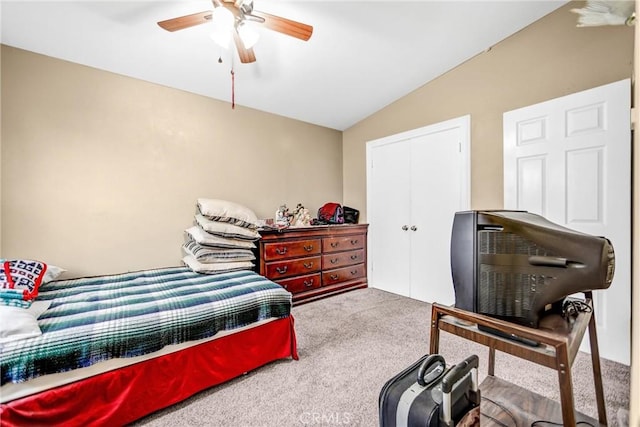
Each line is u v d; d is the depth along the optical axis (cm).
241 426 135
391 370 181
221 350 167
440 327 112
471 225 108
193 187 279
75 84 221
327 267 330
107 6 171
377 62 258
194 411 146
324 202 395
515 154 232
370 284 377
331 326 247
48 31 188
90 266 228
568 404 80
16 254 201
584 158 196
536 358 87
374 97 325
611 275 89
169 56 222
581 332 96
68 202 219
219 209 240
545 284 95
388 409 103
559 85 216
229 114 305
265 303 183
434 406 95
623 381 164
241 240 254
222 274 230
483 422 123
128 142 244
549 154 213
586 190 195
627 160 180
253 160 324
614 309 185
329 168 400
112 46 207
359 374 177
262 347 183
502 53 246
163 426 136
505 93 246
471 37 236
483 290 105
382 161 358
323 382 169
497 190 253
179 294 178
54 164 213
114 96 238
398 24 211
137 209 249
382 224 361
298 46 226
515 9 209
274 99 308
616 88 183
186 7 176
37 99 207
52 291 183
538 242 96
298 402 152
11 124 199
